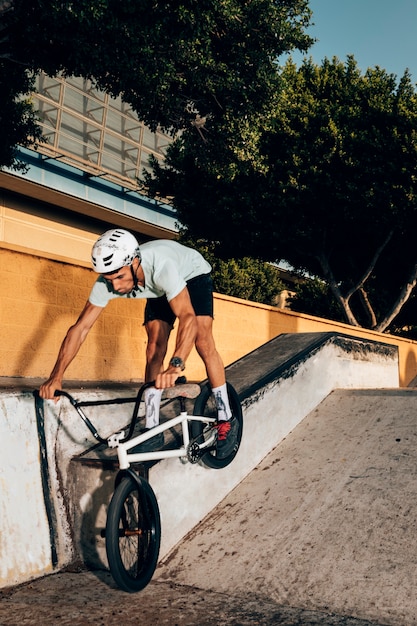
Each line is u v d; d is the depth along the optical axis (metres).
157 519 3.29
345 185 12.72
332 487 4.15
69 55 6.65
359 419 5.24
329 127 12.74
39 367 5.18
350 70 13.97
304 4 7.71
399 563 3.23
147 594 3.21
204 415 4.23
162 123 8.26
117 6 6.02
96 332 5.73
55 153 21.92
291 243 13.92
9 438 3.48
